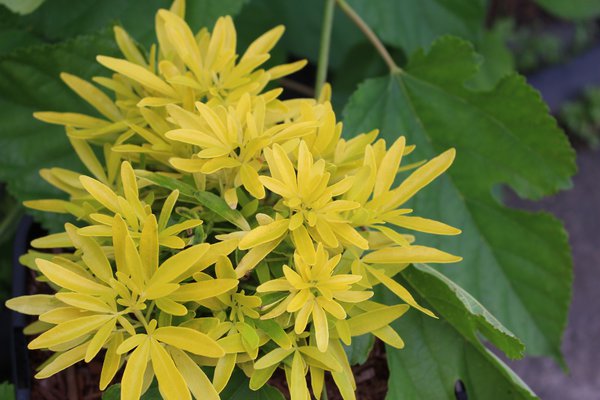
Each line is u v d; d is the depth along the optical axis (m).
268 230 0.83
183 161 0.85
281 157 0.83
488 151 1.09
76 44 1.02
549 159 1.07
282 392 0.92
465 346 0.97
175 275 0.81
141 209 0.84
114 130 0.92
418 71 1.09
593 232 1.87
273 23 1.33
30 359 0.95
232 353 0.84
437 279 0.91
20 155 1.04
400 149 0.86
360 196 0.86
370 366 0.97
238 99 0.90
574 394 1.64
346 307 0.86
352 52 1.38
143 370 0.81
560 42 2.08
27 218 1.03
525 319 1.08
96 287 0.83
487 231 1.09
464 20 1.22
